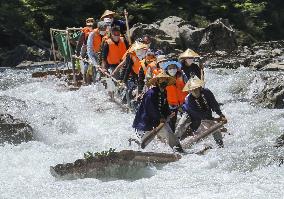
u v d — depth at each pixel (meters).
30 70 53.25
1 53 65.88
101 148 22.17
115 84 30.72
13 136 23.59
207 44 56.19
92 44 33.09
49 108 27.97
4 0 72.75
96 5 78.12
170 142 21.58
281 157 18.81
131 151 18.42
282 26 90.19
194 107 22.41
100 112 28.86
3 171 18.95
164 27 58.72
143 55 27.64
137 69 27.84
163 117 21.17
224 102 31.05
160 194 15.74
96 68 32.56
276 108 29.36
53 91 34.94
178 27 58.66
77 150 21.80
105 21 32.88
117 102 30.47
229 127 25.12
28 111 27.20
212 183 16.81
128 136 24.09
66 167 18.00
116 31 31.03
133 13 78.12
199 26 75.38
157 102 21.22
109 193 16.12
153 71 24.77
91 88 34.41
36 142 23.06
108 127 26.20
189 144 22.34
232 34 57.12
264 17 89.25
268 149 20.08
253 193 15.40
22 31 70.69
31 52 62.00
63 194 16.17
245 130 24.39
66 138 24.84
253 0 89.62
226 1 84.06
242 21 82.19
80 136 25.09
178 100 24.25
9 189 16.84
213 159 19.61
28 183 17.53
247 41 69.19
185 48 56.62
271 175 17.33
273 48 56.81
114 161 18.23
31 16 73.12
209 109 22.38
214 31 56.56
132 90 28.61
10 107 27.52
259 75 33.97
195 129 22.72
